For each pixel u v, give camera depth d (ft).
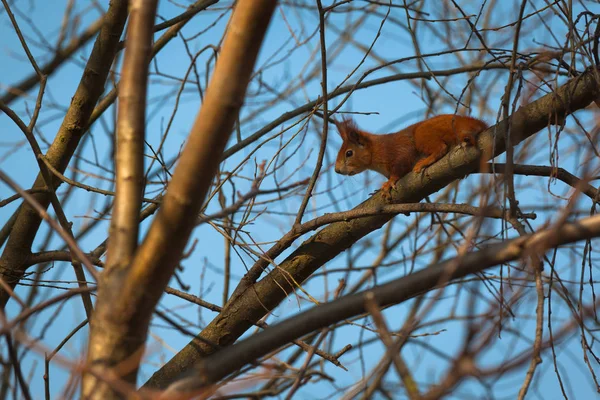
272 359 29.66
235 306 31.30
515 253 17.85
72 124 34.58
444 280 18.04
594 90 27.27
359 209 28.63
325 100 30.42
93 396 17.46
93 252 33.40
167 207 17.53
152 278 17.92
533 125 28.50
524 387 17.26
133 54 19.24
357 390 33.65
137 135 19.30
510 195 23.84
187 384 17.61
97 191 30.53
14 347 20.67
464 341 13.48
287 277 31.32
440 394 13.47
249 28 17.12
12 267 34.09
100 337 18.03
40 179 34.91
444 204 26.58
